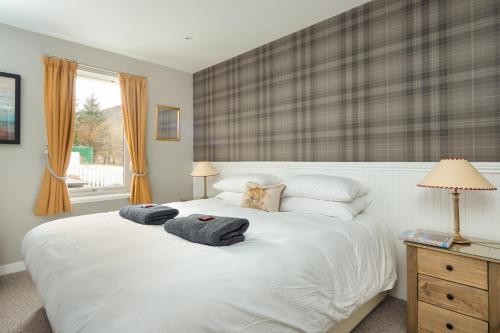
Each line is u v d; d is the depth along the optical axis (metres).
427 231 1.88
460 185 1.54
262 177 2.80
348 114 2.52
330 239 1.57
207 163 3.56
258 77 3.30
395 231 2.22
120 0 2.30
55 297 1.05
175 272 1.04
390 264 1.94
